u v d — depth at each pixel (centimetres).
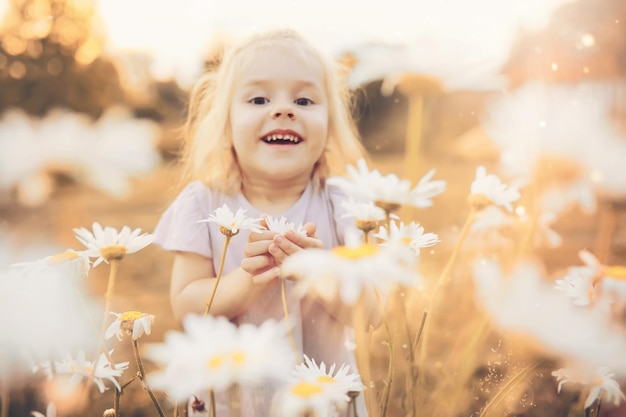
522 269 66
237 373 57
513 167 110
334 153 135
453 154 393
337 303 103
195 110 153
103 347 81
